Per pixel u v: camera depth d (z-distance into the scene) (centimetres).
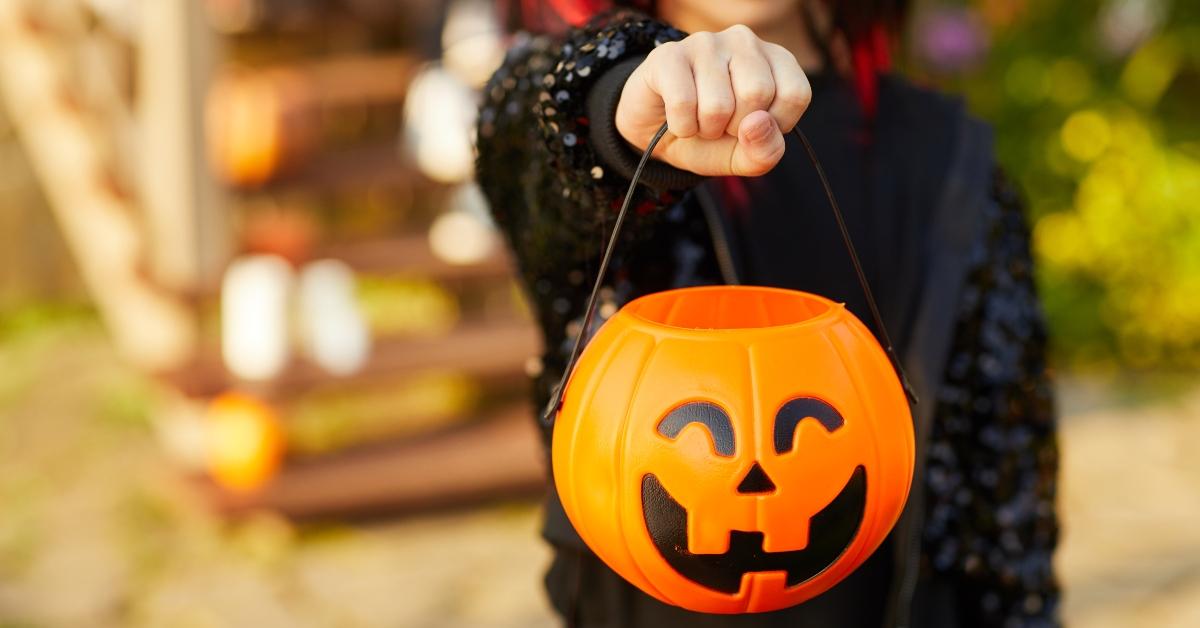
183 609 353
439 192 499
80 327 621
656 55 89
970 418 137
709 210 124
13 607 352
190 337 412
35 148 529
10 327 622
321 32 590
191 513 414
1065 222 553
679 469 90
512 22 155
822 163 137
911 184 137
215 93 415
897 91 142
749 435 90
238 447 393
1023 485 138
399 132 547
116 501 426
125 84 447
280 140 439
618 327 99
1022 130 558
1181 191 543
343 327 411
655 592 98
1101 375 545
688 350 93
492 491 420
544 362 131
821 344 94
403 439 439
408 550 389
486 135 125
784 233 134
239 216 497
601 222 111
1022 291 139
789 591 94
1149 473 441
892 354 104
